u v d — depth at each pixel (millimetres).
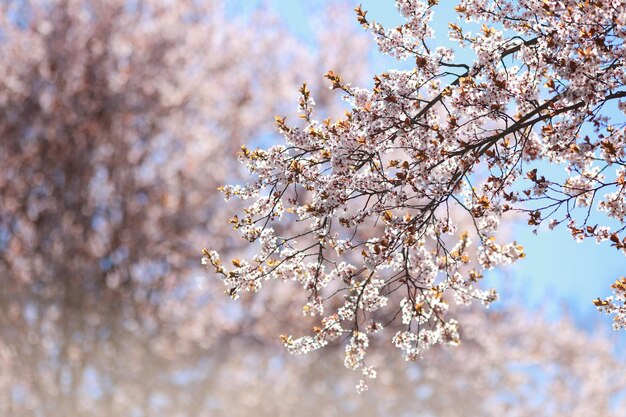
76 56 19672
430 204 5355
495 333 22859
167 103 20453
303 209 5438
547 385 25031
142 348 18641
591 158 4918
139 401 18406
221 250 19672
